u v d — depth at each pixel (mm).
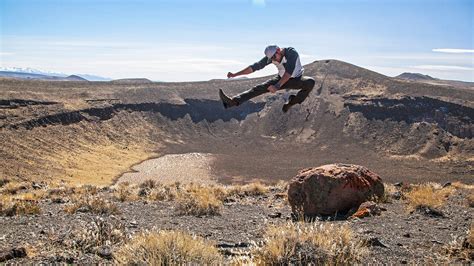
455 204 17047
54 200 19953
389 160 163375
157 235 7613
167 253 7156
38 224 12727
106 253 8438
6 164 101125
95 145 149500
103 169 122750
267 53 6598
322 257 7266
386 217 14086
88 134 155125
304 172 16203
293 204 15836
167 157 157000
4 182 36500
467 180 122438
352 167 16562
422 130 183625
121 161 139375
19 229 11734
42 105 154750
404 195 18609
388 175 131125
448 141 175250
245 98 6508
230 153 173125
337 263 7332
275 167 142375
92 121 165500
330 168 15977
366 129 194000
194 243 7543
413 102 199500
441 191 19719
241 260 7508
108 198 21188
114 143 160125
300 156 169625
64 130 146875
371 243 9609
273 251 7281
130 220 14039
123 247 7715
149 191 22750
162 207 17828
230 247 9641
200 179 115312
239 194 22422
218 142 196500
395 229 12141
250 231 12172
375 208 14656
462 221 13430
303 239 7531
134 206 18125
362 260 8039
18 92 159250
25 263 7980
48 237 10227
